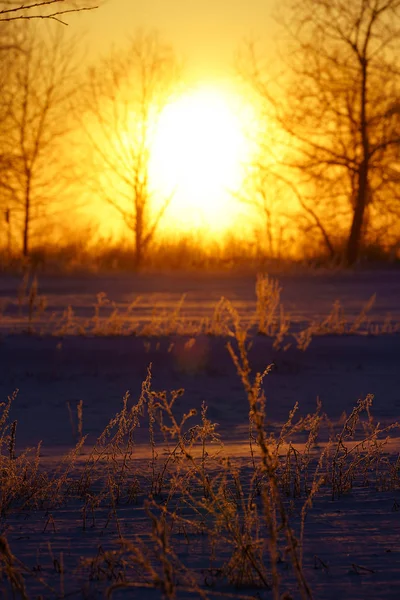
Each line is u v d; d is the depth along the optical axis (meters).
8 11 7.80
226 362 20.08
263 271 50.72
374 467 9.45
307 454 9.62
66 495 8.34
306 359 20.53
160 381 18.16
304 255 58.72
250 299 35.62
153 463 9.32
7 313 29.36
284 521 5.35
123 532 6.90
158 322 24.12
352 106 57.38
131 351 20.52
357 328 25.78
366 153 57.09
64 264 50.81
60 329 23.89
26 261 51.03
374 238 59.59
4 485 8.17
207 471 9.09
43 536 6.82
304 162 57.56
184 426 13.35
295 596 5.32
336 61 56.84
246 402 15.99
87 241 58.16
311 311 31.55
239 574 5.58
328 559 6.07
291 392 17.11
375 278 47.28
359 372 19.23
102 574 5.75
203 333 22.86
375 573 5.72
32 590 5.49
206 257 56.75
